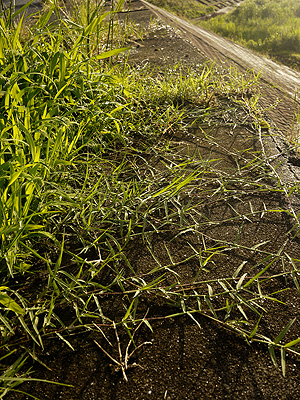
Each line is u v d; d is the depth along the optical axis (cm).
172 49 564
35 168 180
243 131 329
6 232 153
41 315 161
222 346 150
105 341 152
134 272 176
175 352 148
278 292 172
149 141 308
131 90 357
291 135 325
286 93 471
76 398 132
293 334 155
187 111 357
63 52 252
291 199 239
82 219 207
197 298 166
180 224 214
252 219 222
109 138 304
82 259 176
